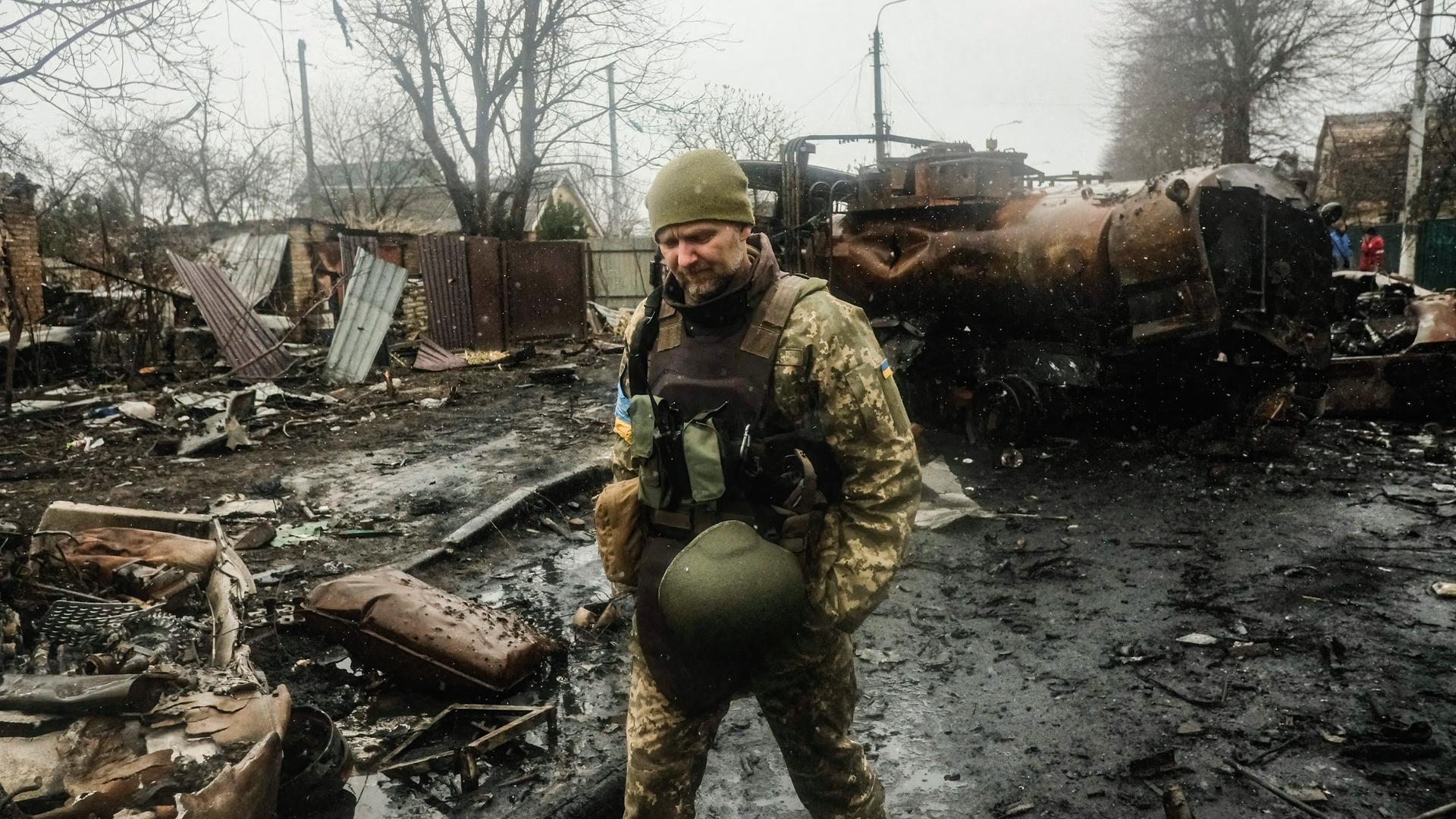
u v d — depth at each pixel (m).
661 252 1.84
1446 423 7.36
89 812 1.80
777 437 1.64
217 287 11.77
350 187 26.41
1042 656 3.56
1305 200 5.94
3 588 2.97
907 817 2.59
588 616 3.95
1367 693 3.17
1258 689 3.23
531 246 14.93
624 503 1.77
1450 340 7.29
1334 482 5.84
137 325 11.55
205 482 6.42
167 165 25.38
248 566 4.66
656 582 1.71
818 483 1.67
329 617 3.35
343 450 7.42
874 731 3.05
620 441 1.93
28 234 12.33
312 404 9.55
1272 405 6.32
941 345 7.40
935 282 7.00
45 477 6.55
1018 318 6.57
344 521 5.43
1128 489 5.82
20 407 9.06
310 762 2.56
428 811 2.62
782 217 8.91
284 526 5.36
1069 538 4.92
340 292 15.84
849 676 1.83
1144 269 5.70
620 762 2.61
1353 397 7.59
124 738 2.03
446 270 13.88
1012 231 6.48
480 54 17.69
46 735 1.99
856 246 7.65
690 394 1.68
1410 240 19.62
